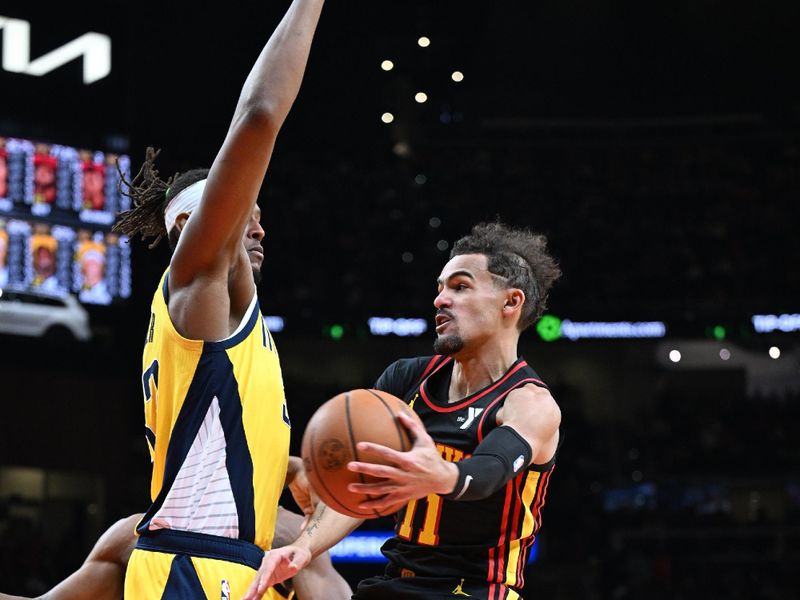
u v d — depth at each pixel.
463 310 3.71
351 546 21.22
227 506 3.49
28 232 21.53
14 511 20.97
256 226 3.83
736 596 21.72
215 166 3.35
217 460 3.50
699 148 28.27
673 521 23.42
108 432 21.77
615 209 27.41
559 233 27.00
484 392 3.67
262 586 3.34
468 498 3.02
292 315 25.12
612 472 25.19
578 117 28.72
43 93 22.52
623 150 28.25
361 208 26.84
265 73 3.39
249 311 3.64
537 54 28.72
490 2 26.78
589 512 23.47
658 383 26.50
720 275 26.50
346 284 25.62
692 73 28.59
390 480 2.88
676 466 24.92
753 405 25.61
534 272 3.88
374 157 27.84
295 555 3.54
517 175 27.73
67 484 21.64
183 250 3.46
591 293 26.38
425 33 27.61
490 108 28.64
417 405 3.80
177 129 24.47
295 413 24.20
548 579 22.52
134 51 23.94
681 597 21.78
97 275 22.23
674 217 27.33
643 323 25.52
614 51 28.52
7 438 20.39
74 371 21.47
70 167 22.36
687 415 25.69
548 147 28.31
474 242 3.85
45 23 22.89
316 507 3.79
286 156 27.61
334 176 27.25
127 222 4.08
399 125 28.08
